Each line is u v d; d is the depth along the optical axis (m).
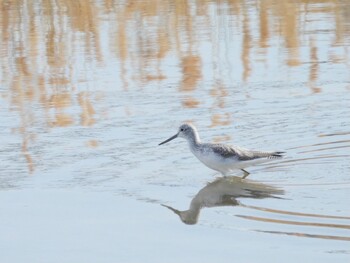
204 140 16.45
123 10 26.27
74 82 20.48
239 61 21.72
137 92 19.69
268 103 18.70
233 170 15.06
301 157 15.59
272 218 12.80
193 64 21.61
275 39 23.44
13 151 16.27
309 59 21.73
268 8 26.41
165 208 13.44
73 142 16.70
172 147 16.44
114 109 18.61
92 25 24.70
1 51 22.86
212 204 13.56
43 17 25.42
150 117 18.03
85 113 18.42
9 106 19.00
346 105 18.38
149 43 23.20
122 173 15.04
